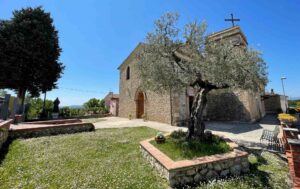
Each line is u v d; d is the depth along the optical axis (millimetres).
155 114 15742
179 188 4102
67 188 3844
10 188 3785
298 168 3725
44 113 19969
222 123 15508
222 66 5375
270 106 30500
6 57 16047
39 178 4258
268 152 6879
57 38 20109
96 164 5289
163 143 6293
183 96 14633
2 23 17078
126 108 21453
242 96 16031
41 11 19359
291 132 6801
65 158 5660
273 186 4336
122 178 4406
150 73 6648
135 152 6559
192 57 6422
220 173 4766
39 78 17922
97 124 14594
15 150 6207
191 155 5027
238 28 15789
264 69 6336
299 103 27578
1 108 9812
